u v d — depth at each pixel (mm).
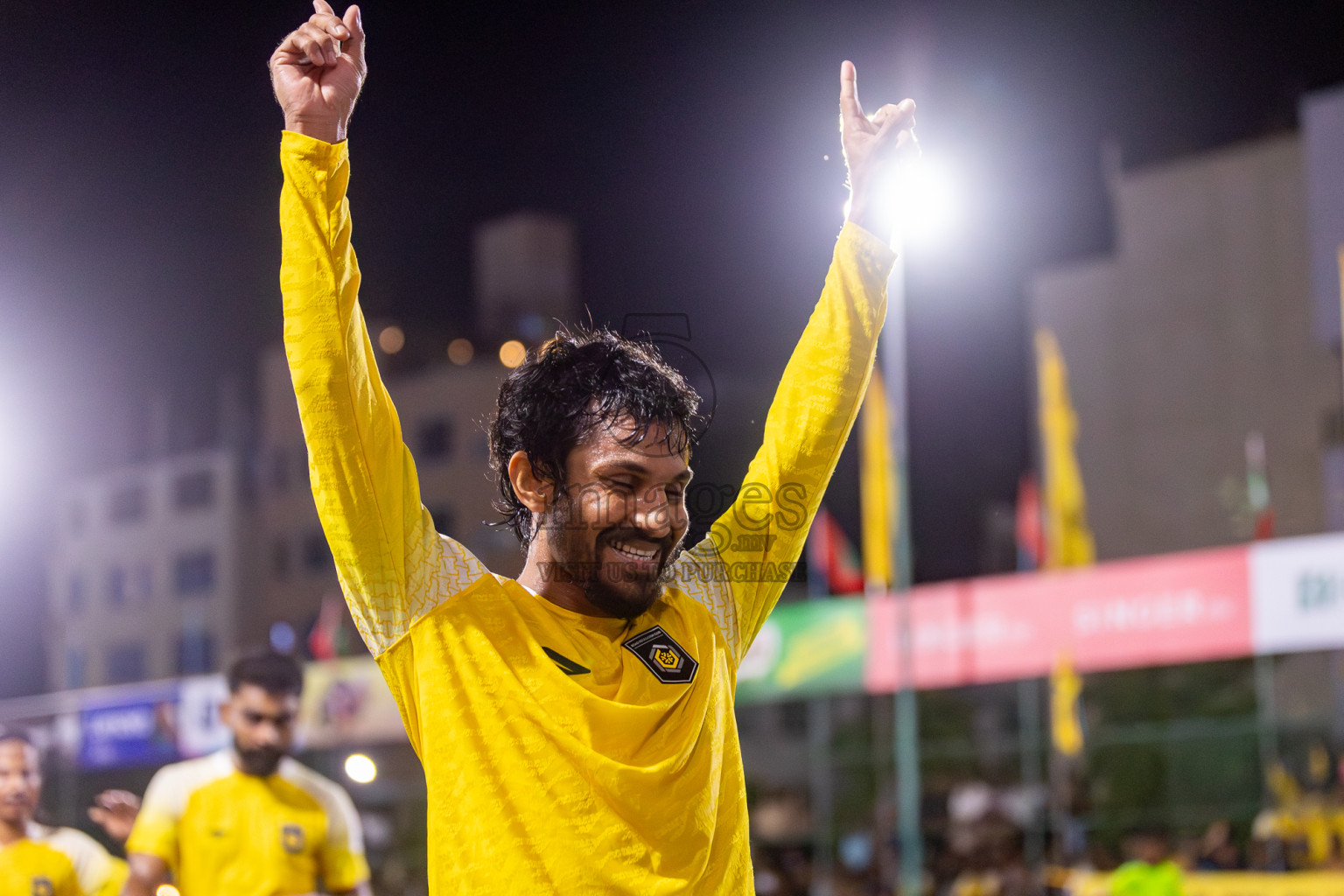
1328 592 14266
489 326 47969
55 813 24062
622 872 2621
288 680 6973
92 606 54969
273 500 51312
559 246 48500
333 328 2754
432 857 2719
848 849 23250
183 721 23125
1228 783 21438
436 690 2756
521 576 3123
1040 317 38688
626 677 2826
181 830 6832
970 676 17297
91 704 24312
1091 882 17734
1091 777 22047
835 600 18781
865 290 3365
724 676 3037
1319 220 27891
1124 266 37531
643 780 2670
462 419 46344
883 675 18094
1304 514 33656
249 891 6750
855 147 3482
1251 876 15805
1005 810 21875
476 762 2689
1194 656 15266
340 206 2793
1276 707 23484
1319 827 16953
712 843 2818
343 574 2846
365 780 6094
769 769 30859
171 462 53656
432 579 2852
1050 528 34438
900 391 18359
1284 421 34375
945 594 17781
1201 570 15414
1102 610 16188
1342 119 27734
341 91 2830
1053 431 37219
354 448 2771
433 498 46250
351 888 7066
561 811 2639
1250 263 35469
